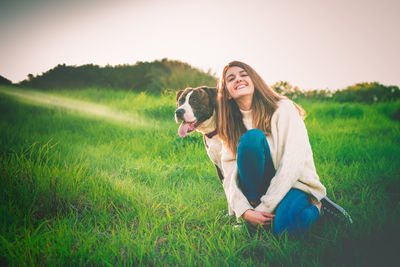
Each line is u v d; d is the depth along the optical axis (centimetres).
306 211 190
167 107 733
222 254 192
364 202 260
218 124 244
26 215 231
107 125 635
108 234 226
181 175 369
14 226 213
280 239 195
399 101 986
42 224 225
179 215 251
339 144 489
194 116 282
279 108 216
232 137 237
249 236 209
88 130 598
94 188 280
